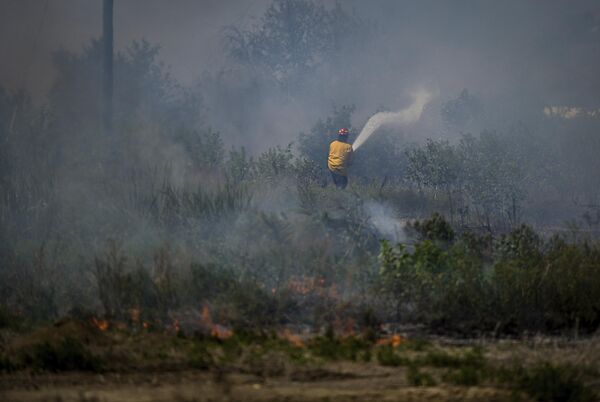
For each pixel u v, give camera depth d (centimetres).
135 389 2133
